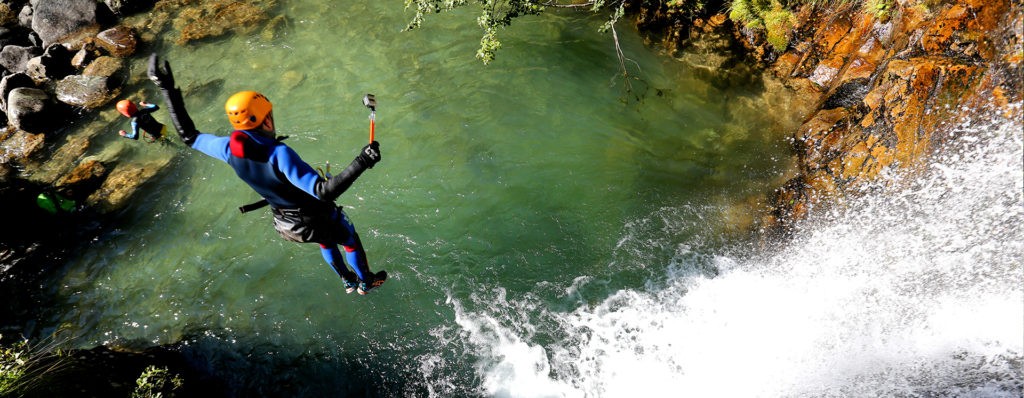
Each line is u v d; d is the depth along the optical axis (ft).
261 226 23.48
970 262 17.10
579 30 31.22
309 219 12.23
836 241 19.57
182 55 33.78
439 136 25.98
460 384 18.42
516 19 32.42
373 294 20.72
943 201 18.17
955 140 18.53
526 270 20.99
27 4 40.22
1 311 21.54
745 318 18.89
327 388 18.62
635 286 20.24
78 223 24.53
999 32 18.65
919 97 19.65
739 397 17.25
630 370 18.29
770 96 26.03
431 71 29.86
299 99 29.30
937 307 16.99
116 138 29.17
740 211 21.83
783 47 26.99
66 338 20.56
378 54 31.58
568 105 26.89
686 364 18.20
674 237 21.38
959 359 15.85
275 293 21.15
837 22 25.66
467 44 31.37
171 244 23.35
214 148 10.92
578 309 19.88
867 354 17.02
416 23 29.25
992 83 18.28
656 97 26.96
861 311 17.94
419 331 19.74
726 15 29.30
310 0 36.91
